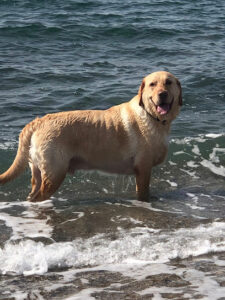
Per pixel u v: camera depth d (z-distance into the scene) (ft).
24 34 53.21
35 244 16.52
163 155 21.33
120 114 20.99
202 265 14.76
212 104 34.45
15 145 26.27
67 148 20.25
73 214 19.35
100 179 23.26
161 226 18.19
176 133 28.86
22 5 71.61
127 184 22.94
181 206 20.34
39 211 19.65
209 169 24.59
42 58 45.11
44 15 64.75
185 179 23.43
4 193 21.53
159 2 80.74
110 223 18.51
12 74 39.60
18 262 14.85
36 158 20.22
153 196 21.49
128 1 80.28
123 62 44.91
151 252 15.84
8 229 17.80
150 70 42.16
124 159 21.01
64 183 22.63
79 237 17.20
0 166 23.94
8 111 31.68
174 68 42.96
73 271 14.51
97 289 13.01
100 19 63.21
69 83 38.01
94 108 32.83
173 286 13.10
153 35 55.88
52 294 12.74
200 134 28.78
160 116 20.29
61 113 20.81
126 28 57.47
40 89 36.40
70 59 45.19
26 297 12.55
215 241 16.74
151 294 12.58
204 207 20.24
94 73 40.88
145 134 20.63
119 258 15.48
